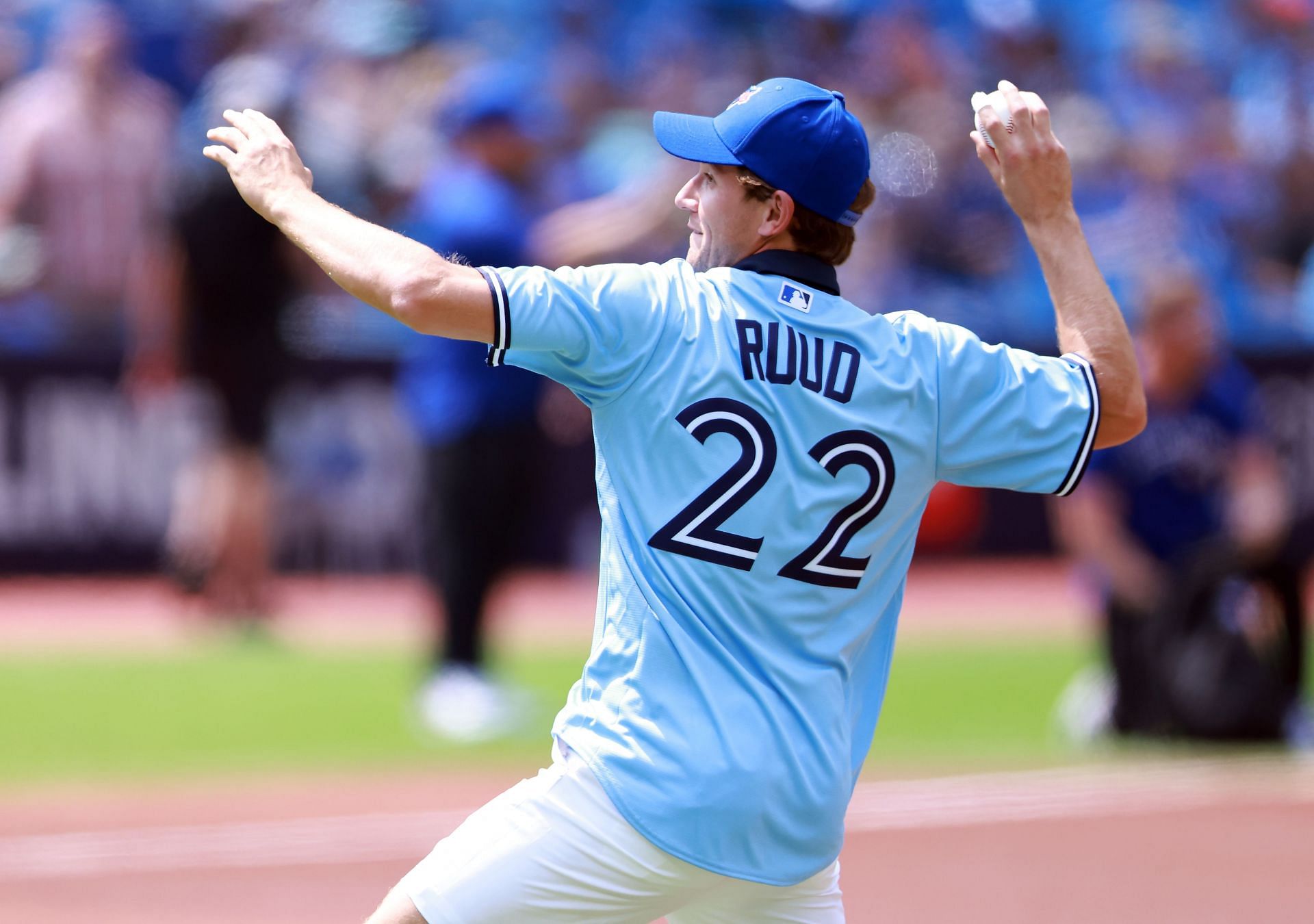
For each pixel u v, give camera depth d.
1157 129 62.34
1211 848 23.38
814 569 10.78
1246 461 30.89
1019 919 19.89
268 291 39.81
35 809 24.45
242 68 44.16
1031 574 54.62
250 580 41.31
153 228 46.47
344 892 20.50
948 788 26.84
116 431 46.44
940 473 11.52
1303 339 56.44
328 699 33.16
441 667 30.94
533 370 10.75
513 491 30.72
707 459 10.62
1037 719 33.00
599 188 51.78
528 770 27.55
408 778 26.77
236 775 26.80
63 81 47.16
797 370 10.84
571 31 59.19
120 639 39.69
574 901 10.52
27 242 46.12
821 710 10.77
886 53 61.16
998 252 57.09
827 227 11.34
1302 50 65.88
